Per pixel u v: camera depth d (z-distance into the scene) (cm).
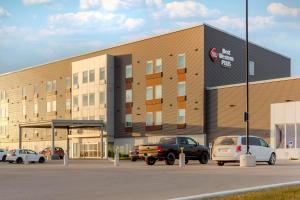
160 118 5866
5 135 8756
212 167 2528
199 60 5431
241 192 1210
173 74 5728
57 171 2245
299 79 4662
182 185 1478
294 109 4666
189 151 3203
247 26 2742
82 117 6781
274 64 6638
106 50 6644
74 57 7181
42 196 1239
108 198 1189
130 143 6228
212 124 5338
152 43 6025
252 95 5038
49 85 7688
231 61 5759
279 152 4744
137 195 1245
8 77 8750
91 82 6656
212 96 5353
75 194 1277
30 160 4428
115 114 6462
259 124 4953
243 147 2797
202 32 5412
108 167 2672
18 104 8438
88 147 6694
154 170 2239
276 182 1530
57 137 7381
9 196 1247
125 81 6353
